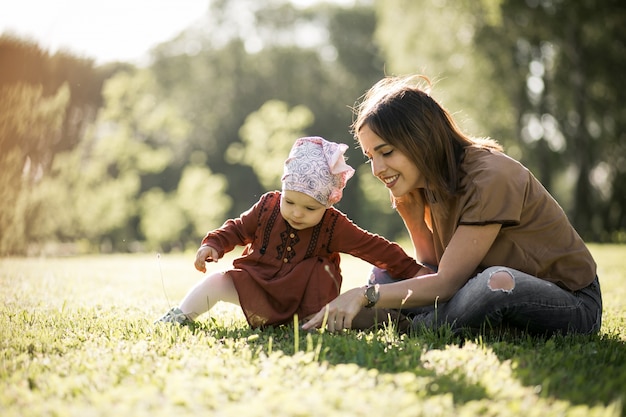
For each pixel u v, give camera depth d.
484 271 2.83
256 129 27.45
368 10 39.31
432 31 22.66
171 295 4.59
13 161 12.97
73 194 18.06
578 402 1.99
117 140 21.17
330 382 2.02
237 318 3.48
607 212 22.89
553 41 21.28
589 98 21.89
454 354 2.41
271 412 1.80
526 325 2.89
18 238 13.33
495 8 20.42
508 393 1.98
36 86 13.14
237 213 36.50
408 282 2.88
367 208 31.80
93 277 5.98
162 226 24.77
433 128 2.96
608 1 19.77
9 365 2.29
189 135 36.09
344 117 37.84
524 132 23.64
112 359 2.39
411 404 1.84
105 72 21.94
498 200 2.84
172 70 38.91
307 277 3.20
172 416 1.77
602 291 5.21
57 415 1.79
